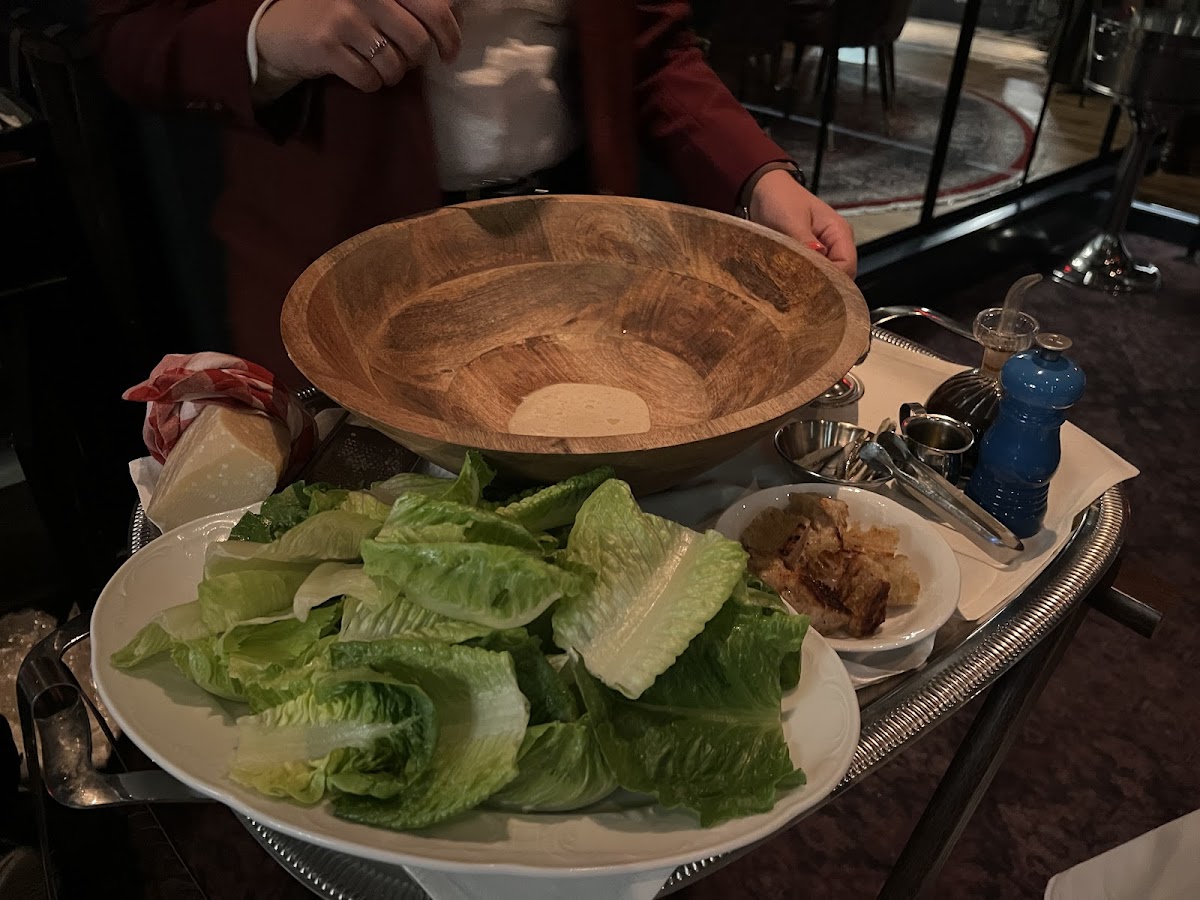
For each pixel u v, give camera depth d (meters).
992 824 1.13
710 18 1.94
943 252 2.41
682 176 1.02
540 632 0.49
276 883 1.02
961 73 2.30
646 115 1.02
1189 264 2.65
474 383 0.73
